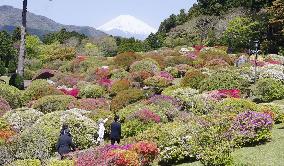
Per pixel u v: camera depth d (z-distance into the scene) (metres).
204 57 53.16
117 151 16.53
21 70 46.00
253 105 22.69
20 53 46.22
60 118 23.52
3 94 34.03
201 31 89.38
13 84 43.88
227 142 17.25
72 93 39.09
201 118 20.05
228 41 71.06
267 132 18.56
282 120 21.33
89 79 46.75
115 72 46.47
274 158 16.34
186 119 20.89
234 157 16.78
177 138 18.03
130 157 16.19
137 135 21.52
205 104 25.44
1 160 18.92
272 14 65.69
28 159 18.17
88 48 85.44
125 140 21.72
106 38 87.75
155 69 46.78
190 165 16.97
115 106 30.39
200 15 94.31
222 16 88.56
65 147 19.27
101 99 33.00
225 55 53.00
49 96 31.52
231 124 18.48
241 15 82.81
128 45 83.69
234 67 42.09
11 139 20.66
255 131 18.42
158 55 55.34
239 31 69.94
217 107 23.45
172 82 41.41
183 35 91.94
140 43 84.62
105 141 24.84
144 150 17.33
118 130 21.05
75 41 94.06
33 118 26.02
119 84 38.41
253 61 46.91
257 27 68.25
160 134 19.47
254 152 17.23
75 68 58.59
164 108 25.61
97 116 26.77
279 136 19.16
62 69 59.91
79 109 27.73
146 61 47.78
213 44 76.06
